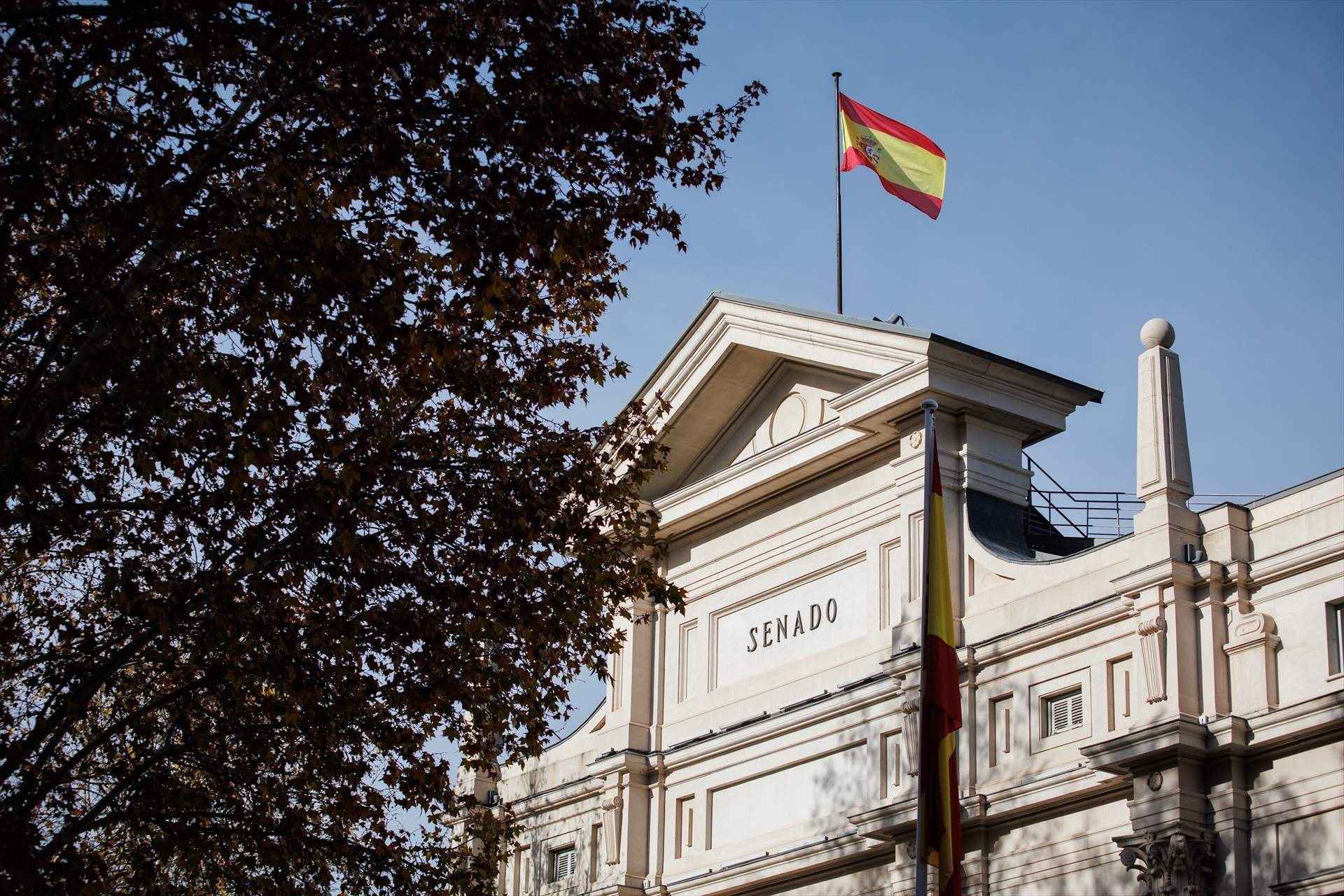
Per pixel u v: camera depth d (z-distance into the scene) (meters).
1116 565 27.52
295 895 21.06
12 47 16.58
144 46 17.39
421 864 22.77
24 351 19.44
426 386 20.36
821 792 31.89
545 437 22.19
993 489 30.97
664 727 36.38
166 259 18.41
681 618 36.84
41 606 20.94
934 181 37.31
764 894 32.41
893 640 30.70
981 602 29.91
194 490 19.34
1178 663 25.78
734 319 34.88
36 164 16.66
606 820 35.91
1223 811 24.91
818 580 33.69
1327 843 23.80
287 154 18.25
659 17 19.34
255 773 21.72
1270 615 25.38
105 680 19.72
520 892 38.50
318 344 18.78
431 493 21.39
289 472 20.28
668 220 19.84
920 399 30.81
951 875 21.62
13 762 18.52
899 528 31.69
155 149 17.64
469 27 18.22
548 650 22.48
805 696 32.94
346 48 17.69
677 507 36.44
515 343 21.59
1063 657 27.98
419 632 20.91
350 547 19.06
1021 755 28.28
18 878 17.00
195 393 20.22
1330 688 24.28
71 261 17.34
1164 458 26.89
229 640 19.67
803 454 33.50
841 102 38.22
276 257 17.55
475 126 18.06
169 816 21.11
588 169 19.30
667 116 18.89
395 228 19.02
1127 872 26.08
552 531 21.28
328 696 21.08
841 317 32.38
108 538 19.39
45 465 18.66
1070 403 31.95
